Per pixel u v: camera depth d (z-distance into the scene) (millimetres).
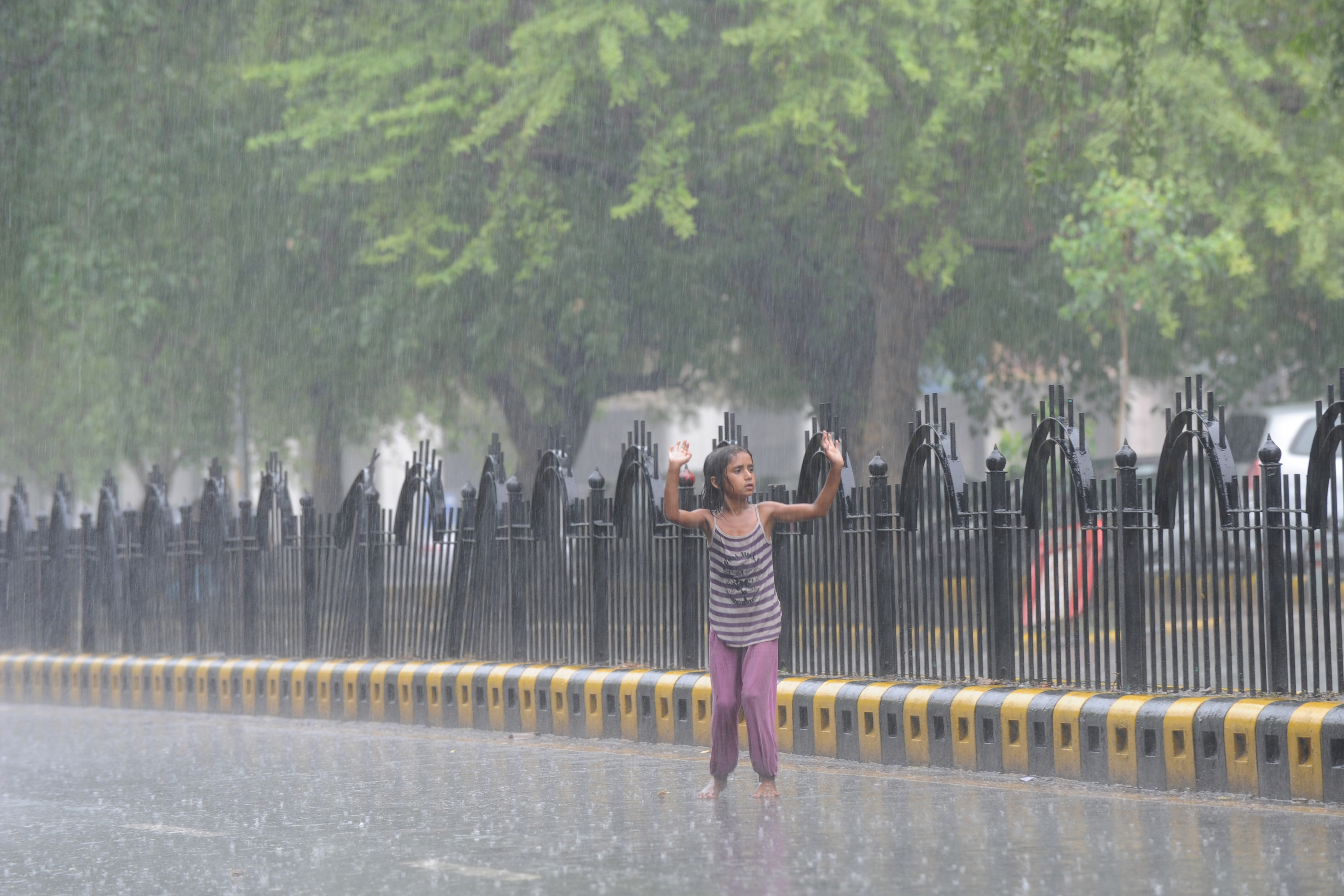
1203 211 61438
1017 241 66375
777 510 24359
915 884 17453
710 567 24297
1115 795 23562
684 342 74625
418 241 66312
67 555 50562
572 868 19141
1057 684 26797
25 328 71375
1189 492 25125
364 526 40969
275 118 72625
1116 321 67125
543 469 36375
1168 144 59625
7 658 50344
